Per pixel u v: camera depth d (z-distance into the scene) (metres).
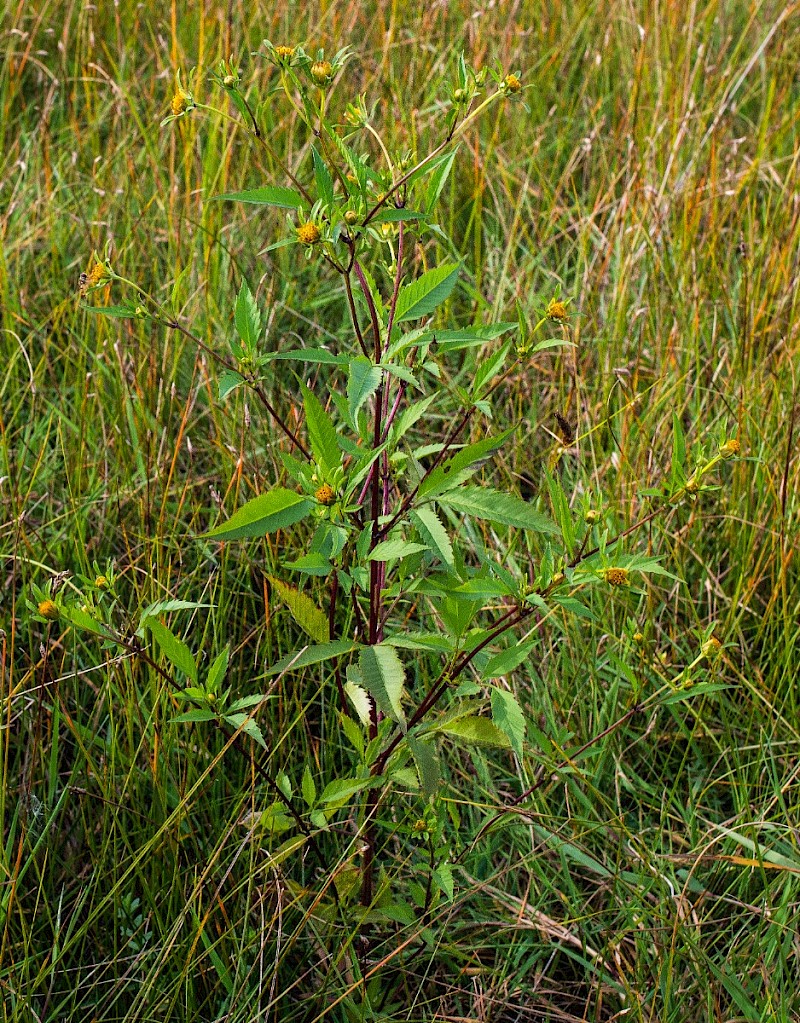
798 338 1.82
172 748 1.44
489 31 2.43
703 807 1.50
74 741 1.47
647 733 1.51
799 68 2.54
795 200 2.01
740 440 1.68
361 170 1.20
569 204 2.23
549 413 1.80
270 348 1.85
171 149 2.12
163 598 1.46
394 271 1.29
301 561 1.17
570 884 1.41
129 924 1.38
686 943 1.34
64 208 2.04
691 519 1.61
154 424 1.72
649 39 2.45
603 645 1.60
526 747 1.48
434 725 1.26
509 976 1.37
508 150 2.32
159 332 1.83
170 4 2.54
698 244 2.04
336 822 1.41
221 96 2.15
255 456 1.69
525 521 1.19
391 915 1.31
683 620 1.65
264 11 2.47
